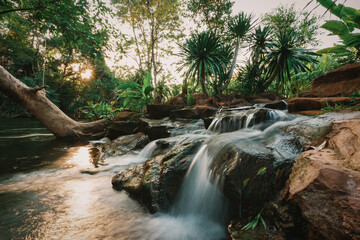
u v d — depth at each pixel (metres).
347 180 1.23
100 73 29.61
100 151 5.87
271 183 1.93
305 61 9.45
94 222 2.15
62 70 29.33
